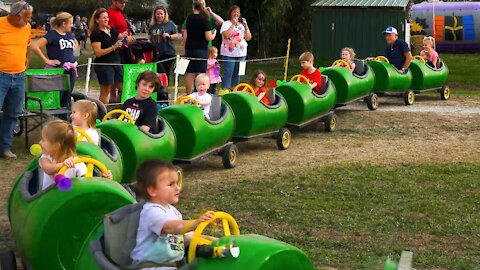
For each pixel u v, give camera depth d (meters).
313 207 7.70
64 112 11.08
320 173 9.31
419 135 12.45
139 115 8.16
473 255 6.15
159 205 4.07
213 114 9.67
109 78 12.25
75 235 4.75
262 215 7.43
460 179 8.95
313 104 11.96
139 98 8.28
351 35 26.94
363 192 8.31
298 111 11.75
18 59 9.86
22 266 5.48
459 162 9.98
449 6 39.53
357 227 6.96
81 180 4.84
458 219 7.20
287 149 11.25
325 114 12.79
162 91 13.06
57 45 11.71
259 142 11.88
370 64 15.39
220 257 3.57
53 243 4.73
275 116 10.84
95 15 12.09
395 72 15.50
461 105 16.22
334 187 8.57
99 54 12.15
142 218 4.04
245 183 8.87
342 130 13.04
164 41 14.08
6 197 8.18
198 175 9.43
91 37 12.18
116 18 13.16
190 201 8.03
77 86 19.44
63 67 11.77
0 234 6.81
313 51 27.66
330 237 6.66
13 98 10.03
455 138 12.12
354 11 26.70
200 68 13.61
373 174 9.21
